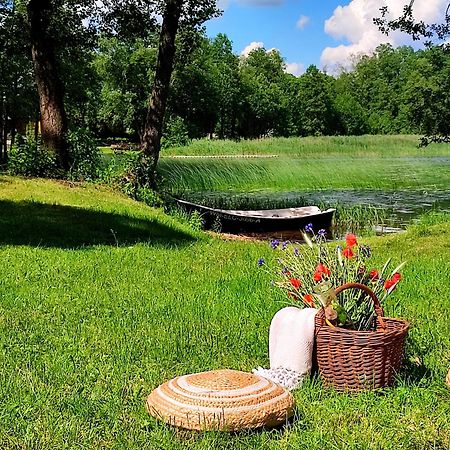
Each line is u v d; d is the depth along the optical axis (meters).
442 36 20.73
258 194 31.11
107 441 4.12
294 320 5.19
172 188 31.69
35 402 4.73
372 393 4.87
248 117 101.12
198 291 8.79
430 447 4.05
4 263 10.49
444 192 31.86
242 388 4.29
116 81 71.69
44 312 7.54
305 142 61.28
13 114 34.88
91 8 22.83
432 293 8.52
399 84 115.56
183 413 4.14
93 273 9.99
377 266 10.75
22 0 25.09
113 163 21.75
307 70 108.75
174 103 81.38
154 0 22.75
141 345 6.20
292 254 6.30
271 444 4.02
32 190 17.89
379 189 33.44
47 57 21.31
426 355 5.80
